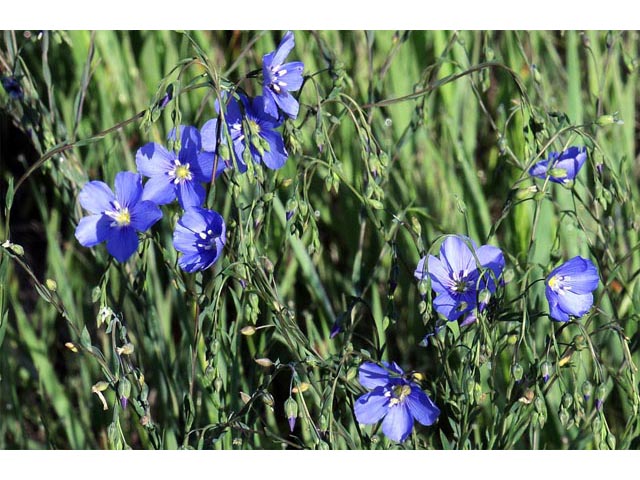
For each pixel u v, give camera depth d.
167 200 0.67
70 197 0.76
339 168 0.68
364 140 0.68
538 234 0.79
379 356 0.69
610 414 0.79
